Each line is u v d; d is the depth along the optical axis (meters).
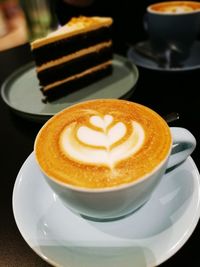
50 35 0.36
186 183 0.17
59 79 0.36
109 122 0.18
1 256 0.17
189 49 0.37
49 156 0.16
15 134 0.27
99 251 0.15
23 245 0.17
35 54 0.35
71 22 0.39
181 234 0.15
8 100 0.32
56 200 0.18
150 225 0.16
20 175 0.19
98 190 0.14
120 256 0.14
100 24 0.38
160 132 0.17
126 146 0.16
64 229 0.16
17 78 0.36
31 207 0.17
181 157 0.18
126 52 0.41
